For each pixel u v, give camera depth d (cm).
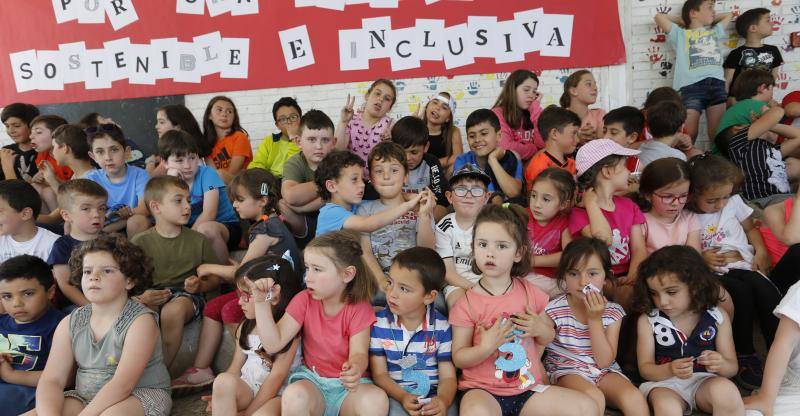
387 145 280
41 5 470
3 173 442
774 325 251
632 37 466
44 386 225
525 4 449
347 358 229
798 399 223
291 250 280
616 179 273
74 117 479
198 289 281
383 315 234
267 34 463
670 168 271
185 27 466
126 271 234
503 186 334
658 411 217
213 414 214
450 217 283
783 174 362
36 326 249
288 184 322
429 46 457
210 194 340
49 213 384
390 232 280
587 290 227
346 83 466
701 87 442
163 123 412
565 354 242
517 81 395
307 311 233
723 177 270
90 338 231
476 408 209
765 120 363
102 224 291
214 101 435
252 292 222
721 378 220
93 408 217
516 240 228
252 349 240
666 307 233
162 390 236
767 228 292
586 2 447
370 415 210
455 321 232
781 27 462
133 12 466
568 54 453
